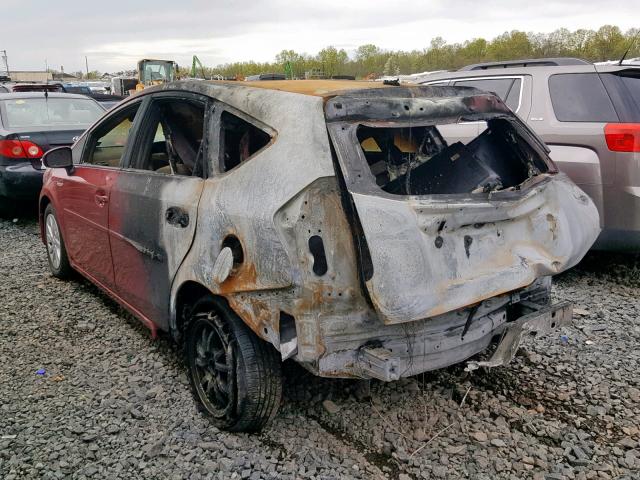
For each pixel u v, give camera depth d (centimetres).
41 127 822
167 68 2481
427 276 265
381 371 265
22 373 388
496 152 375
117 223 408
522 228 311
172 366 396
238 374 300
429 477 288
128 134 416
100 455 301
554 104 558
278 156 284
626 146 507
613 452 308
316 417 335
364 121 285
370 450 308
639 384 373
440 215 273
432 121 306
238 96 321
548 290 349
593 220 351
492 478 288
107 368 394
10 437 316
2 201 842
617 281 561
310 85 324
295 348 272
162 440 310
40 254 667
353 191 265
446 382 373
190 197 329
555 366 394
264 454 300
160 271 359
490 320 317
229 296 296
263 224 275
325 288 267
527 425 329
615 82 540
